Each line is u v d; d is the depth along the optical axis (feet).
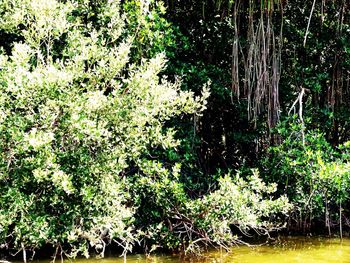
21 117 20.48
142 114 23.00
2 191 20.68
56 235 21.95
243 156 35.29
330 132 36.47
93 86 23.26
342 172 27.76
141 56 28.66
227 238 26.66
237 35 32.60
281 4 33.19
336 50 35.81
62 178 20.02
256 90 32.89
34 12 22.82
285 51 36.06
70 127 20.68
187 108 24.73
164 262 25.14
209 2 34.94
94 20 28.25
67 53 24.54
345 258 26.12
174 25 33.12
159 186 25.68
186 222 26.66
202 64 33.50
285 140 30.53
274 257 26.30
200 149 35.12
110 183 22.49
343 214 32.27
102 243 26.45
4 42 26.84
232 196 25.21
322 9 34.32
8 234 23.35
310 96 36.37
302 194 30.19
